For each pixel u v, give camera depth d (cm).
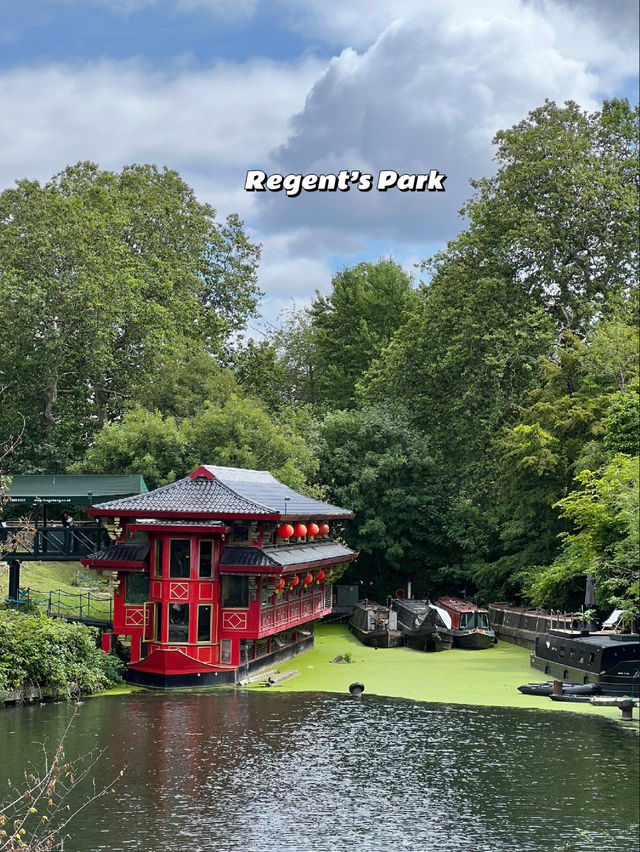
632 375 4956
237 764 2647
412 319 6538
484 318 5991
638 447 4391
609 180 5731
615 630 4197
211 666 3719
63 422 6372
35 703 3369
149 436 5531
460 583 6475
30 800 2336
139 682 3712
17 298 6012
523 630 5084
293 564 3884
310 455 5891
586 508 3981
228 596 3778
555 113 6197
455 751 2797
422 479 6456
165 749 2783
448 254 6419
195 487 3966
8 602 4047
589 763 2669
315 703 3447
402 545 6347
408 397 6550
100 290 6069
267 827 2173
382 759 2703
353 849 2050
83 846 2058
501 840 2095
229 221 7819
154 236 7050
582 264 5947
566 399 5125
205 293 7625
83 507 4994
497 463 5731
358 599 6200
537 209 6022
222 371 6538
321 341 8819
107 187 7094
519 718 3228
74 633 3644
